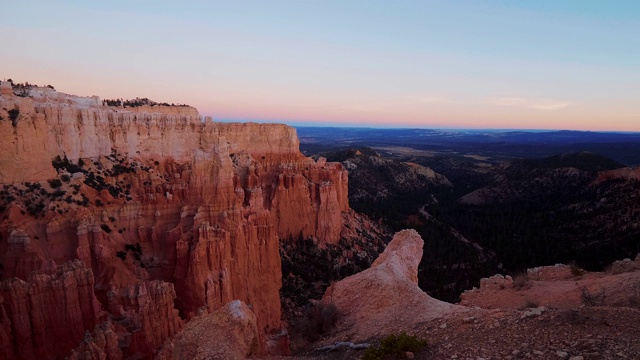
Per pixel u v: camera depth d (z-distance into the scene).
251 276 44.59
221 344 14.12
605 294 18.44
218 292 37.38
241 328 15.02
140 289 30.05
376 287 19.47
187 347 14.62
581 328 10.73
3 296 25.84
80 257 33.88
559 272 27.89
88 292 28.78
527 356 10.08
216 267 38.12
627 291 17.73
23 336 25.86
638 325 10.30
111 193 44.75
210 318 15.83
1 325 24.94
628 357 8.98
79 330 27.98
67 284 27.62
